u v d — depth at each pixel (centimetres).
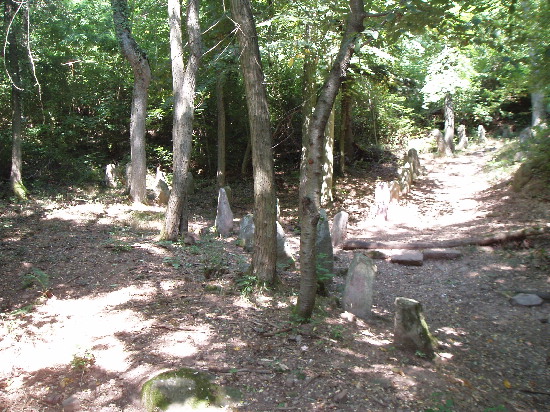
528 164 1273
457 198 1445
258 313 545
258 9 1266
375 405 361
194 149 2083
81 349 449
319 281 648
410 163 1745
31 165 1845
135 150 1447
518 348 525
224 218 1077
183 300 592
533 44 726
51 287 646
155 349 444
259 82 598
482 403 389
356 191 1661
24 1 895
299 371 407
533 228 929
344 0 695
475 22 486
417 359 464
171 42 973
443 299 697
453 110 2444
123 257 809
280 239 811
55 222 1093
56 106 1975
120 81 2189
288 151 2114
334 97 468
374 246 965
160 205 1469
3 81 1652
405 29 502
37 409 358
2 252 803
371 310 584
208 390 362
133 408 356
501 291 712
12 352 448
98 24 1988
